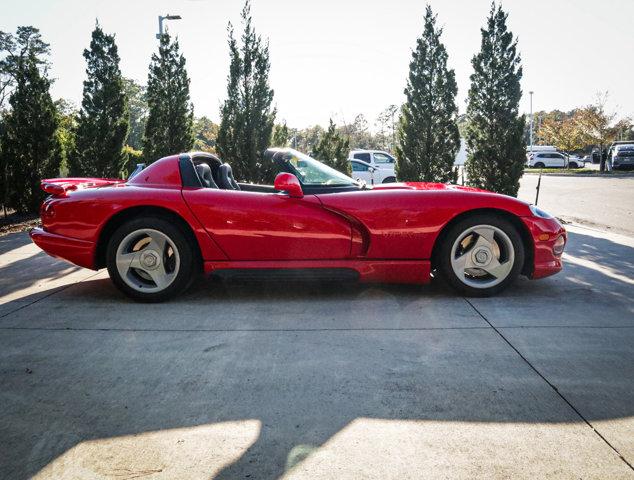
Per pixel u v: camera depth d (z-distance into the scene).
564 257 5.47
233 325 3.27
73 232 3.85
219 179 4.43
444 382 2.40
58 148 9.98
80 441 1.92
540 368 2.55
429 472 1.71
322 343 2.93
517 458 1.79
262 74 8.38
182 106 9.78
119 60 10.37
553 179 24.88
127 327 3.24
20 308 3.69
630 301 3.75
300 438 1.93
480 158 8.18
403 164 8.43
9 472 1.73
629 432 1.96
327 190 3.94
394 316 3.43
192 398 2.26
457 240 3.79
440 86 8.17
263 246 3.76
